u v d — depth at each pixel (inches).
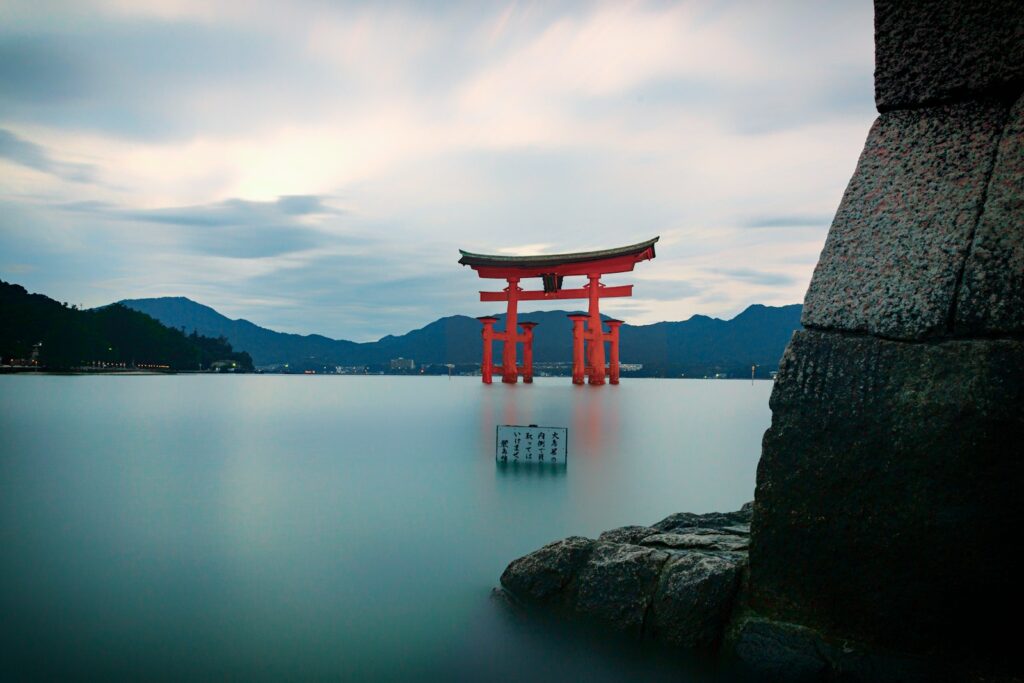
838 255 168.7
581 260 4040.4
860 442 155.9
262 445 971.3
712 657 181.6
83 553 358.9
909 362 152.7
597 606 211.8
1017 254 143.4
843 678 154.1
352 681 196.5
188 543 384.8
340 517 463.5
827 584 161.8
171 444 991.6
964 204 153.9
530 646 213.8
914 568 149.7
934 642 149.3
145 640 232.2
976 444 142.2
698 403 2568.9
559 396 3181.6
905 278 156.6
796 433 165.3
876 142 171.8
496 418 1620.3
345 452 891.4
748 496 566.3
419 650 218.8
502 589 251.0
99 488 596.1
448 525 438.9
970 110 158.6
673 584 194.7
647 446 999.0
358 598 275.3
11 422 1382.9
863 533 155.4
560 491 584.4
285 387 4347.9
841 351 162.1
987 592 142.3
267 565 332.2
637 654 195.8
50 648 225.9
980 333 146.2
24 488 595.5
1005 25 150.6
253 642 229.9
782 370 169.5
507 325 4554.6
